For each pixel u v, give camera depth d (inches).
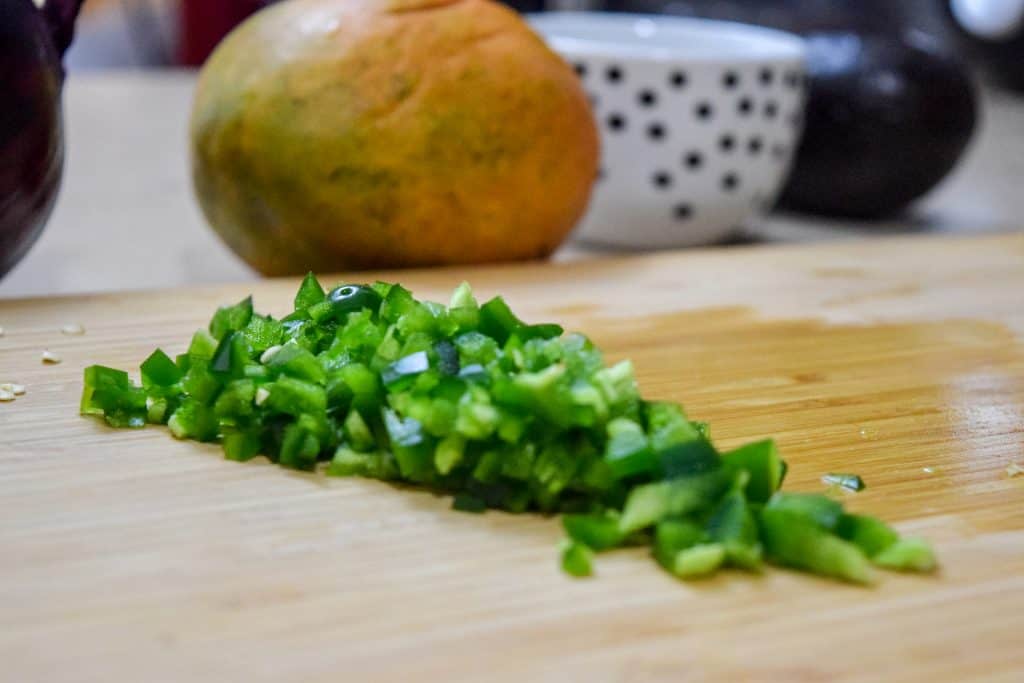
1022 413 19.0
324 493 17.0
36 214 20.5
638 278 22.6
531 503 16.9
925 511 17.1
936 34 37.0
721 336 20.8
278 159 21.5
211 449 17.6
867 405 19.1
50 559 15.9
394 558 16.1
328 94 21.3
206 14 44.1
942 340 20.9
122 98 40.3
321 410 17.4
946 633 15.5
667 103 24.9
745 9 29.9
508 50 21.8
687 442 16.5
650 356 20.1
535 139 21.9
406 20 21.6
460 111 21.5
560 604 15.7
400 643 15.3
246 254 22.6
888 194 27.8
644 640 15.4
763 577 16.0
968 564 16.3
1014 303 22.2
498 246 22.5
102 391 18.0
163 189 29.9
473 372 16.9
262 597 15.6
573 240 26.5
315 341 18.2
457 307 17.9
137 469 17.2
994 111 41.4
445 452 16.7
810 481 17.5
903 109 26.9
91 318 20.4
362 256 22.1
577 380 16.8
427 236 22.0
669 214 25.6
